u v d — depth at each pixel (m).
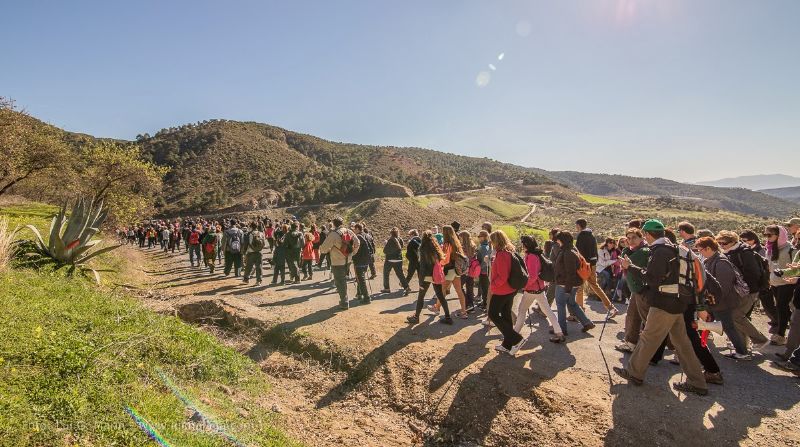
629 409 4.42
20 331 4.09
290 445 3.96
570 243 6.55
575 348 6.18
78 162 25.03
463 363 5.65
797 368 5.08
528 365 5.55
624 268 5.17
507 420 4.49
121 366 4.16
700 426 4.07
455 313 8.28
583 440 4.06
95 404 3.39
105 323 5.04
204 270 15.05
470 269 7.95
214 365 5.21
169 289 10.79
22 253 7.76
